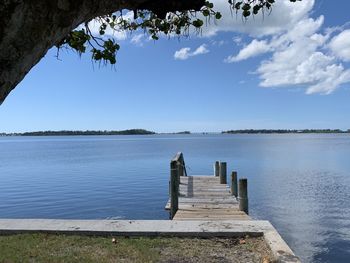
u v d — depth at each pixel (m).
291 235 15.11
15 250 6.21
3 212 19.27
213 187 15.19
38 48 1.96
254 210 19.33
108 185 28.38
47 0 1.92
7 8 1.82
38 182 30.55
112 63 4.57
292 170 38.38
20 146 139.00
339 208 19.67
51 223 7.45
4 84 1.88
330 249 13.44
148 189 26.19
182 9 2.59
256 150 83.12
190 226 7.22
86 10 2.14
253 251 6.21
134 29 4.96
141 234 6.95
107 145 135.88
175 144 138.88
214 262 5.77
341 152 72.69
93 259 5.84
